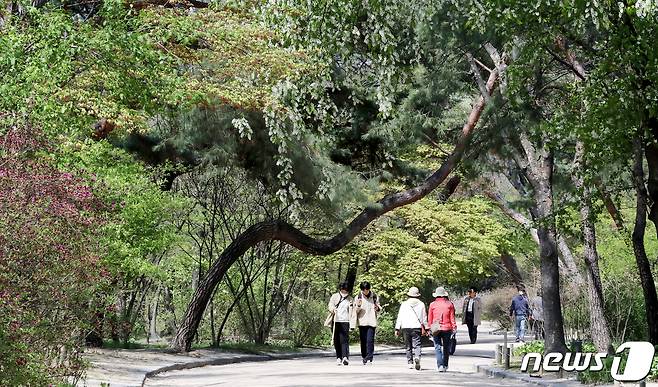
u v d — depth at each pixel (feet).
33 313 37.06
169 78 59.11
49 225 36.70
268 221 100.89
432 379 66.95
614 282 92.63
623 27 58.18
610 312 88.94
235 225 122.42
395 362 94.84
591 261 80.64
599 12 55.67
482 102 89.04
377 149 109.50
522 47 65.82
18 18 56.03
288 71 72.28
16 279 35.73
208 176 105.91
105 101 60.03
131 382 60.34
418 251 134.31
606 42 60.85
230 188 113.50
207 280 99.86
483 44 75.77
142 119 64.80
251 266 116.78
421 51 78.13
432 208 135.74
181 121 91.15
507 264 167.32
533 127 76.74
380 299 149.18
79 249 38.29
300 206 95.45
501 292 200.85
